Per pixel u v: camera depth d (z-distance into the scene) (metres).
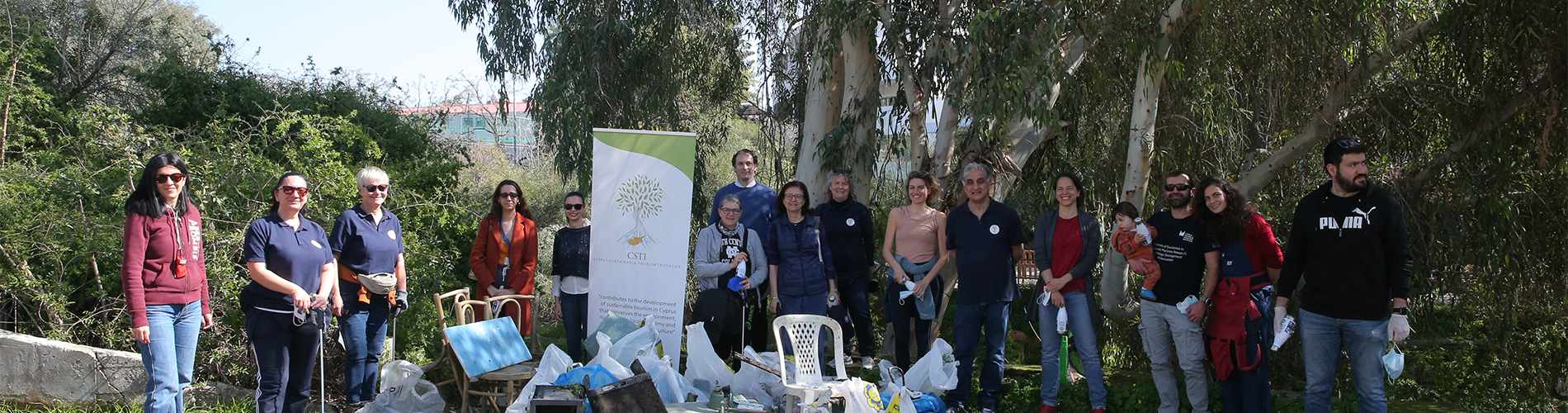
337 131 9.39
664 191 6.49
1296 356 7.25
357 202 7.70
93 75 12.52
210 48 11.07
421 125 11.14
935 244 6.42
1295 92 6.71
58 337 6.58
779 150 10.59
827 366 6.86
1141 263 5.58
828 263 6.57
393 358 6.72
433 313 7.61
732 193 7.27
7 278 6.60
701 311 6.48
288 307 4.98
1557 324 7.25
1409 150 6.80
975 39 6.69
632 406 4.85
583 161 9.39
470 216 8.83
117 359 6.06
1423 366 7.73
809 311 6.45
